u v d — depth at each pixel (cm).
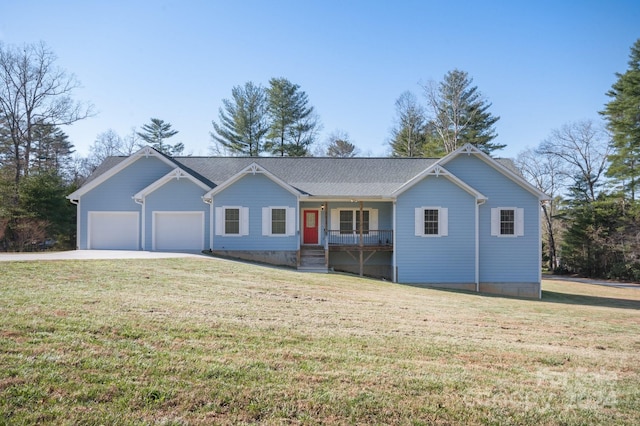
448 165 2119
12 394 447
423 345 725
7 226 2969
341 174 2405
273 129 4541
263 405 461
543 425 457
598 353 759
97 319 718
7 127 3484
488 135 4238
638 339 915
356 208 2322
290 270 1877
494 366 641
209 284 1210
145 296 957
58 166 4619
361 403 479
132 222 2233
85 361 538
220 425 418
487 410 481
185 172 2167
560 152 4162
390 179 2355
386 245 2127
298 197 2139
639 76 3650
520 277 2092
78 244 2208
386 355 654
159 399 459
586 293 2411
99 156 5469
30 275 1133
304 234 2334
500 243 2102
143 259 1609
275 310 923
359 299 1202
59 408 428
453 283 2050
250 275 1476
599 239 3575
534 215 2106
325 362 601
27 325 657
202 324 742
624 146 3766
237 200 2139
